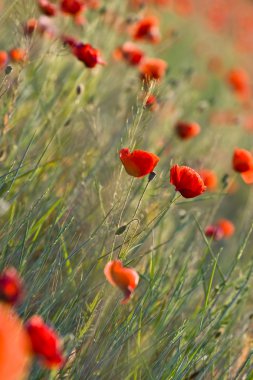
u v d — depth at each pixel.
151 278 2.03
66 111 2.42
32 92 2.41
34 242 2.02
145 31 2.72
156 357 2.02
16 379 1.51
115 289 1.96
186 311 2.21
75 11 2.43
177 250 2.30
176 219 2.57
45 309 1.88
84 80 2.58
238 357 2.10
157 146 2.64
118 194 2.06
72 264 2.06
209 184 2.57
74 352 1.87
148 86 2.03
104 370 1.92
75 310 1.95
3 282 1.55
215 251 2.72
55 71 2.46
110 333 1.95
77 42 2.36
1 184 2.00
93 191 2.21
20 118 2.35
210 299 2.15
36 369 1.81
